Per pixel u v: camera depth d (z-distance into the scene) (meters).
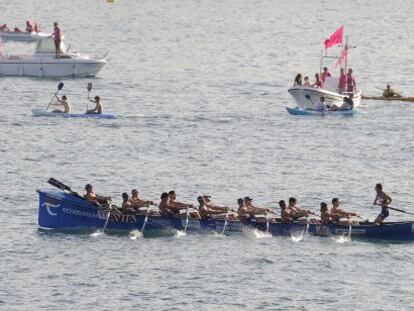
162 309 187.88
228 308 188.75
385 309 189.75
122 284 197.50
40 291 194.00
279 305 190.25
